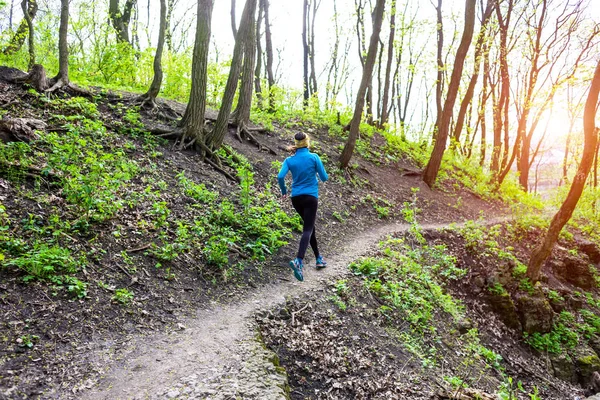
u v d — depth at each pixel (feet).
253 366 12.99
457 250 34.71
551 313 31.40
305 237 19.99
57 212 18.42
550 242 32.04
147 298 16.08
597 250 48.16
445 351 20.89
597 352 31.63
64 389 10.95
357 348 17.24
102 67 51.60
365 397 14.53
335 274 22.76
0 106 25.48
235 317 16.39
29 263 14.70
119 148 27.22
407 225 37.60
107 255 17.46
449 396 16.07
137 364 12.53
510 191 63.57
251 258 21.94
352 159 49.60
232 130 40.70
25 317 12.98
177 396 11.13
